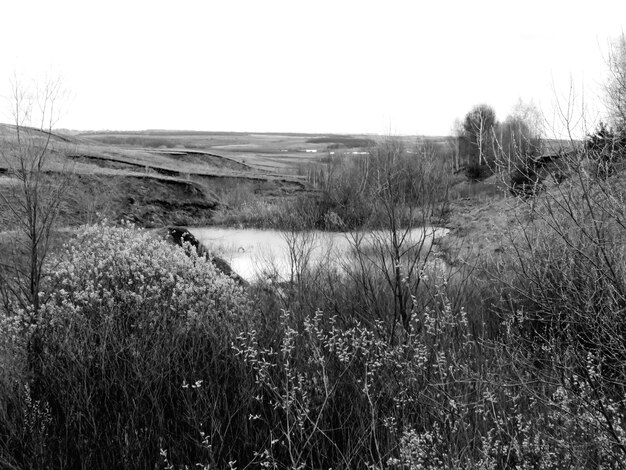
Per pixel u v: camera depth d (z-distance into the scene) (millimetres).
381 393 4570
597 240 3393
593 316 3512
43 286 6301
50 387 4980
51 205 6266
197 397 4715
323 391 4664
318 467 4344
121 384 4746
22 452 4449
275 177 49219
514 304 5469
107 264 6516
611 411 3479
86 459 4391
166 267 6746
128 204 31422
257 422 4625
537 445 3584
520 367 4219
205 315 5871
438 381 4539
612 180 3656
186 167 52969
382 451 4234
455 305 6137
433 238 6508
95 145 60156
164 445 4488
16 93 6141
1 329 5445
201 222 31703
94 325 5637
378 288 6832
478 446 3834
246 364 4895
